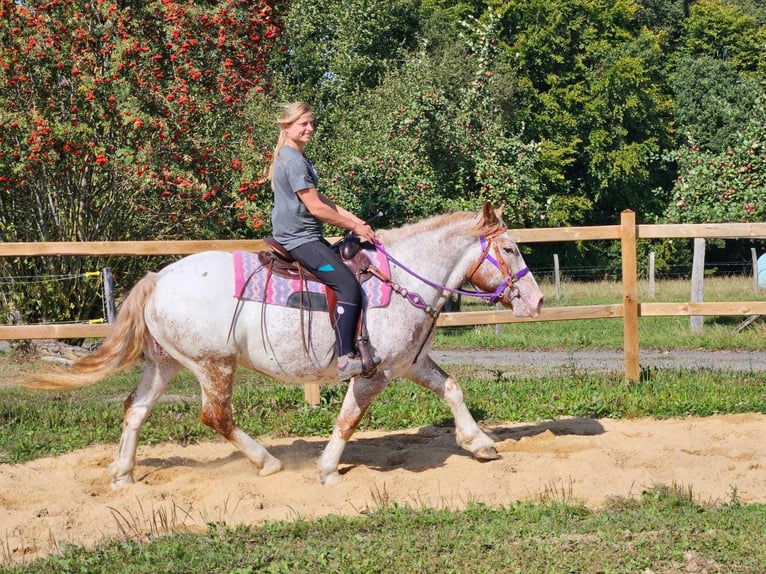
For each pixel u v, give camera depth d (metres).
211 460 7.52
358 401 6.54
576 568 4.55
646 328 17.42
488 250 6.67
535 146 20.38
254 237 15.06
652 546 4.82
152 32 14.70
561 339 15.88
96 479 6.88
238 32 14.94
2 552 5.24
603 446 7.47
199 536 5.29
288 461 7.28
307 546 5.04
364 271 6.41
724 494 6.06
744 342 14.58
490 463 6.94
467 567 4.62
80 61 13.28
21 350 14.12
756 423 8.25
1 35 13.29
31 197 14.26
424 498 6.15
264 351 6.43
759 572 4.46
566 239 9.55
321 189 18.64
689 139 19.33
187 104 13.72
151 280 6.61
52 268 14.20
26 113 13.17
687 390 9.28
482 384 10.06
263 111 18.28
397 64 33.81
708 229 9.54
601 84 37.19
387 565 4.69
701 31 43.97
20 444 7.75
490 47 21.98
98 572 4.78
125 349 6.53
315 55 33.09
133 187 14.06
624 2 40.19
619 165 37.66
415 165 18.94
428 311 6.53
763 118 17.78
